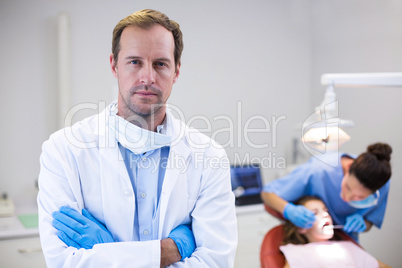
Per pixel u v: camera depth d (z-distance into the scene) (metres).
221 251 1.33
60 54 2.80
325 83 2.10
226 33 3.28
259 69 3.40
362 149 2.97
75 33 2.89
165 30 1.29
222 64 3.28
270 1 3.41
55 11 2.86
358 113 3.00
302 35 3.51
